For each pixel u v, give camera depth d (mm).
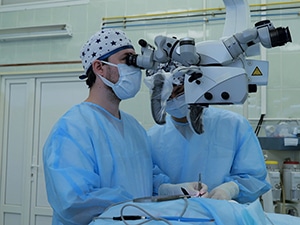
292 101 2604
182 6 2910
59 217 949
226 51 914
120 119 1220
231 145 1339
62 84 3250
